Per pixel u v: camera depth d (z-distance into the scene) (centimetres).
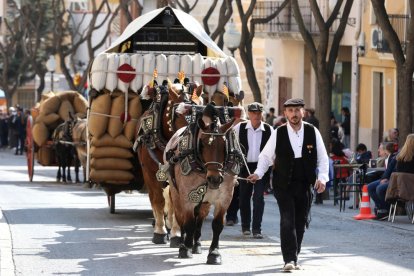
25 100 7788
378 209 2094
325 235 1817
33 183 3203
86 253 1531
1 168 4184
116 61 1912
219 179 1355
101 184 2011
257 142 1752
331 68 2802
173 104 1574
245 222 1764
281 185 1350
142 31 2062
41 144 3231
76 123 3025
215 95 1906
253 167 1750
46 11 6538
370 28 3753
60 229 1839
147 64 1905
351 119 3938
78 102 3222
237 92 1914
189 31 1952
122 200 2475
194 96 1529
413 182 1967
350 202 2553
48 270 1372
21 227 1867
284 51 4634
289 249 1351
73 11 6838
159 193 1628
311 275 1326
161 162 1605
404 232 1866
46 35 6644
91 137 1938
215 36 3769
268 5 4444
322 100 2753
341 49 4169
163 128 1608
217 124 1370
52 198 2545
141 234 1772
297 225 1373
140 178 1972
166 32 2061
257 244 1653
